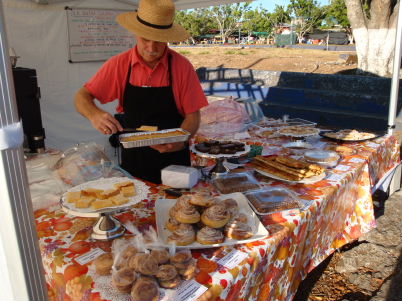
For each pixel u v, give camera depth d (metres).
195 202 1.33
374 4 6.46
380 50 6.55
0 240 0.86
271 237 1.36
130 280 1.00
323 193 1.84
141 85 2.20
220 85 8.32
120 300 0.99
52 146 4.69
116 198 1.33
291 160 2.11
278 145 2.79
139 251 1.12
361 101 5.84
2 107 0.77
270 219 1.52
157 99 2.20
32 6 4.12
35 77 2.54
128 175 1.86
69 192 1.41
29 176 1.81
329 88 6.83
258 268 1.26
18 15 4.06
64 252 1.25
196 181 1.90
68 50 4.59
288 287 1.58
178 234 1.25
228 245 1.28
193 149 2.11
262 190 1.76
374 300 2.44
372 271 2.76
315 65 10.41
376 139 2.99
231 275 1.12
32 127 2.57
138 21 1.96
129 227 1.31
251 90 7.60
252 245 1.30
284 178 1.95
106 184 1.49
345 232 2.34
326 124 5.91
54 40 4.44
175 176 1.83
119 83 2.23
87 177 1.76
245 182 1.84
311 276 2.72
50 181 1.75
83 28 4.66
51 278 1.21
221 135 3.08
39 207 1.59
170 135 1.87
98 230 1.35
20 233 0.85
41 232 1.40
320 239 1.93
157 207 1.50
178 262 1.09
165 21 1.94
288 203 1.61
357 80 6.33
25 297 0.90
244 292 1.21
